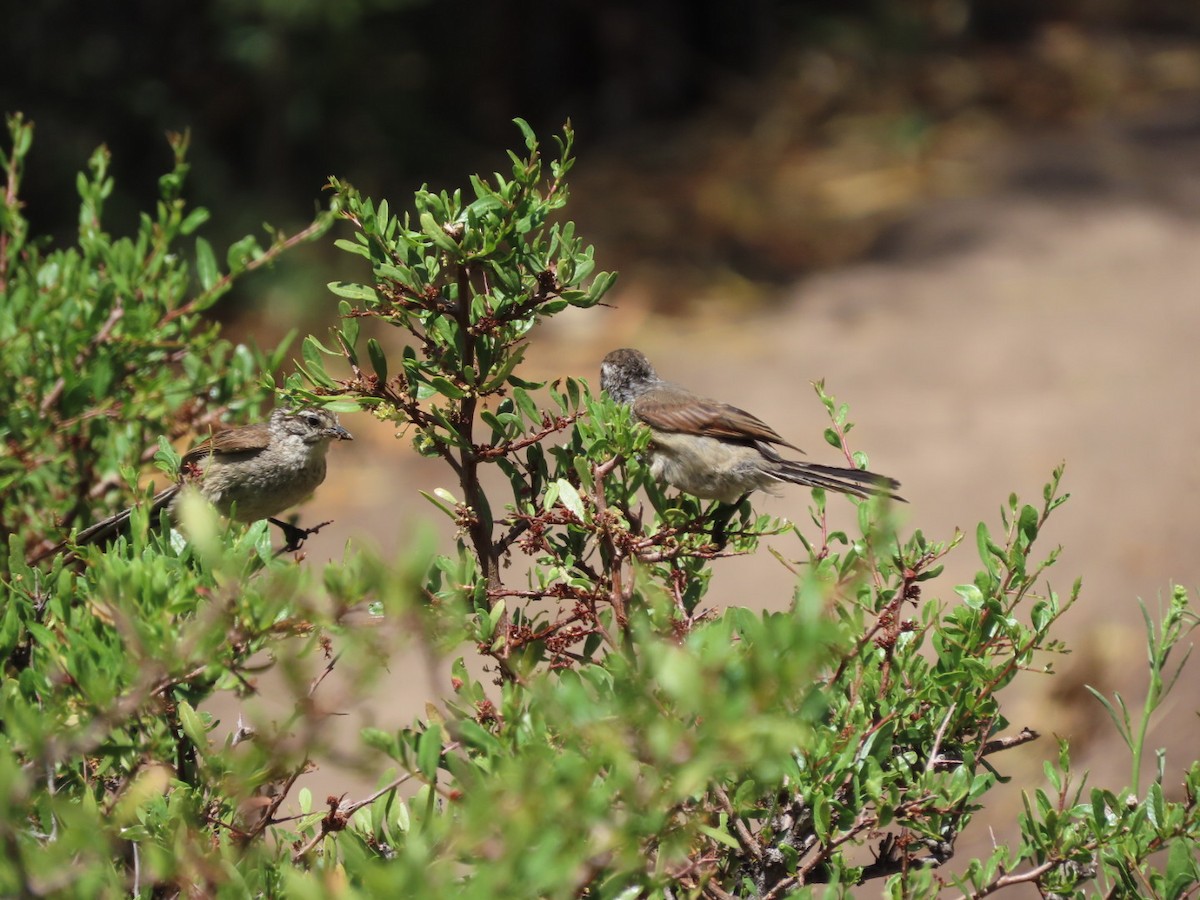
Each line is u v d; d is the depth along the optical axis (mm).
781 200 30406
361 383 6523
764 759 3932
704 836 5379
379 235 6500
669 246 28203
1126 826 6020
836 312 25219
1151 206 28672
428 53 31938
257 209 26047
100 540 8734
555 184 6500
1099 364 21812
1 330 9727
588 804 3984
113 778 5730
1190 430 18922
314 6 25500
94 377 9422
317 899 4027
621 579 6598
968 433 19781
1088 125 33250
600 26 35125
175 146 10195
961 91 35344
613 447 6781
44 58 26188
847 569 6574
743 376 22625
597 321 25188
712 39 36625
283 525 11477
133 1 27188
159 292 10031
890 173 31344
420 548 4008
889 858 6266
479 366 6738
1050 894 6055
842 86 35531
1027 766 12094
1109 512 16766
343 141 28578
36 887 4145
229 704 11703
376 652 4254
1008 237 27656
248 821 5535
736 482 9242
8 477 9148
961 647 6344
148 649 4477
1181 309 23750
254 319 24203
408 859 3893
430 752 4480
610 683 5324
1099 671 13094
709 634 4164
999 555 6465
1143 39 39094
